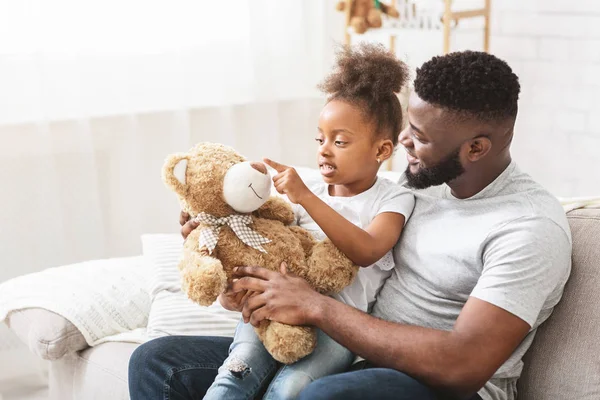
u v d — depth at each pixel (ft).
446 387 4.23
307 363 4.61
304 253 4.82
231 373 4.67
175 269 6.24
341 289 4.77
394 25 10.16
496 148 4.68
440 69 4.60
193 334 5.68
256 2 9.54
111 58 8.51
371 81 4.86
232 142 9.69
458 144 4.61
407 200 5.00
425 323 4.85
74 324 5.76
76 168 8.44
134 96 8.79
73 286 6.15
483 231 4.65
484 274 4.46
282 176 4.66
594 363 4.65
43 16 7.94
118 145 8.82
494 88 4.49
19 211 8.14
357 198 5.00
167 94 9.02
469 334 4.23
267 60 9.82
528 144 10.79
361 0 10.16
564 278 4.75
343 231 4.64
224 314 5.82
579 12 9.94
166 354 5.10
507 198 4.72
